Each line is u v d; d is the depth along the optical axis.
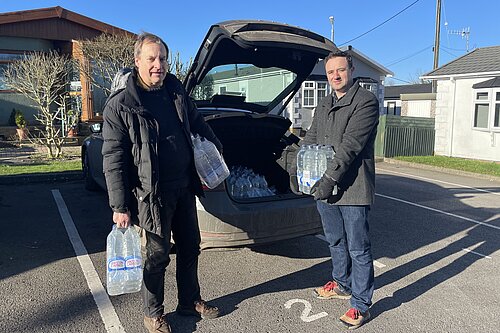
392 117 14.03
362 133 2.88
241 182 4.35
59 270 3.89
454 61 15.12
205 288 3.65
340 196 3.04
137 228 3.58
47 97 11.28
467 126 14.00
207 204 3.50
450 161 12.92
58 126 13.89
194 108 3.14
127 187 2.67
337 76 3.03
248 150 4.98
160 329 2.86
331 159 2.97
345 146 2.87
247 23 3.83
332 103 3.20
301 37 4.04
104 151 2.62
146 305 2.88
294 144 4.69
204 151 3.03
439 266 4.29
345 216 3.10
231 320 3.12
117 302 3.31
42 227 5.12
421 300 3.52
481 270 4.20
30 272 3.83
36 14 13.59
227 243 3.58
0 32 13.27
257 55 4.44
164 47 2.70
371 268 3.09
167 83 2.88
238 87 5.09
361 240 3.05
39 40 14.22
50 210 5.90
